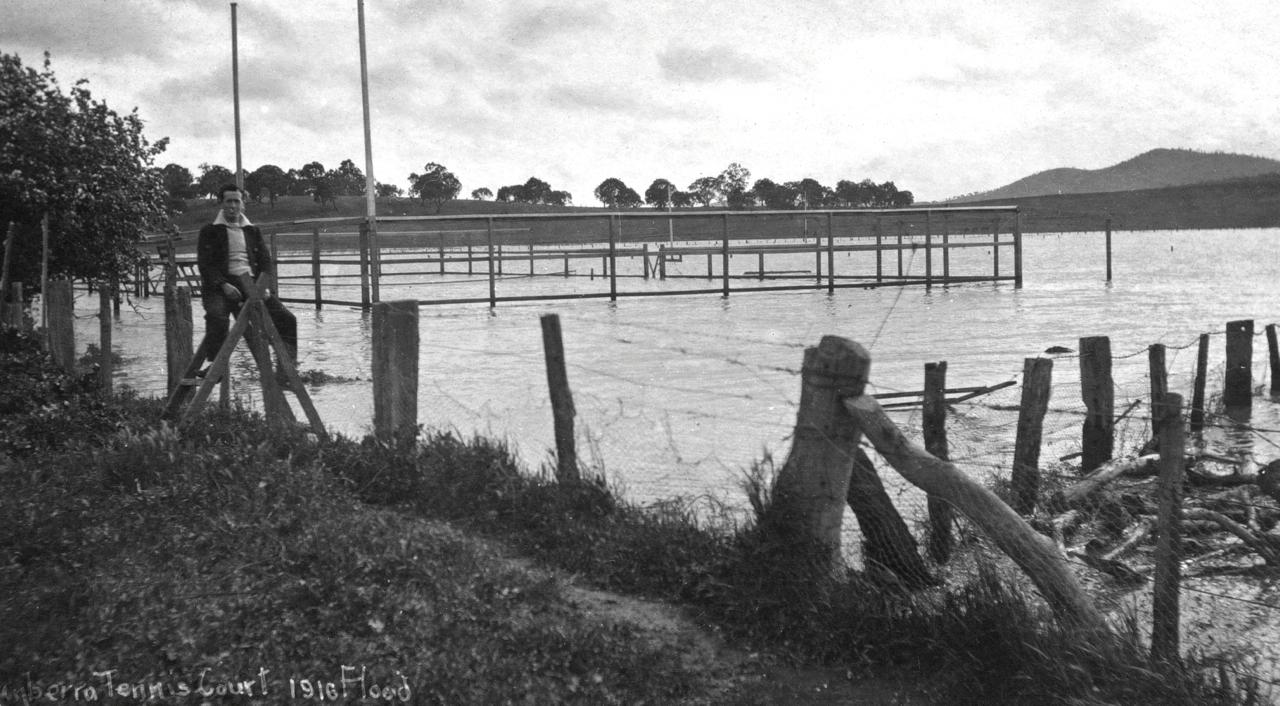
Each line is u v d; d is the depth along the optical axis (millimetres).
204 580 5547
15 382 9930
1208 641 5621
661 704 4617
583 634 5125
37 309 20922
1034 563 5125
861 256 77125
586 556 6230
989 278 37094
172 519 6543
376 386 8336
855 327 21734
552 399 7102
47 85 18125
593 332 21031
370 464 7855
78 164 18188
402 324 8258
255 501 6812
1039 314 24469
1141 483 8500
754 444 9195
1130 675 4719
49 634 4793
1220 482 8656
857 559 6188
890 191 199875
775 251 34562
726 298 32344
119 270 19547
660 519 6531
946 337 19438
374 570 5723
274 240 30984
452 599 5434
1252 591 6457
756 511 5863
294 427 8812
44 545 5957
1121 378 14352
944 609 5195
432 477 7496
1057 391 12812
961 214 37250
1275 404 12961
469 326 23000
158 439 8039
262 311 9258
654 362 15781
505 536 6723
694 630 5387
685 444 9164
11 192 17266
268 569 5699
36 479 7273
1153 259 62281
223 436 8742
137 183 19203
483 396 12242
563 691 4656
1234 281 37781
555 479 7254
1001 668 4910
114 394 11750
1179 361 15891
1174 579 4887
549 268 63531
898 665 5055
